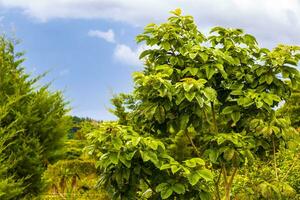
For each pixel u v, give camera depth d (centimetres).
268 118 724
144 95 705
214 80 724
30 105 870
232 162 679
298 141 756
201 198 646
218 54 696
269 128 691
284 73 696
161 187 628
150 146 621
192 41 739
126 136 622
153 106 677
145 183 729
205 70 710
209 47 732
